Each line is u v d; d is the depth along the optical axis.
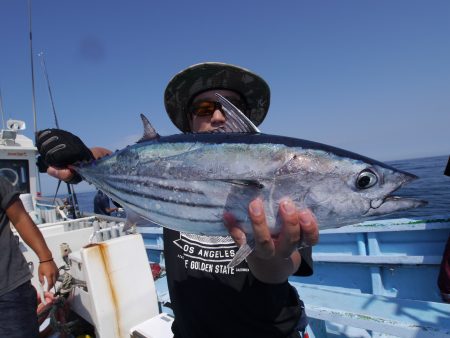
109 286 0.81
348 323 0.72
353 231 1.05
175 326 0.61
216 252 0.53
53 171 0.67
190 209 0.51
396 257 0.96
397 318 0.68
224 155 0.50
